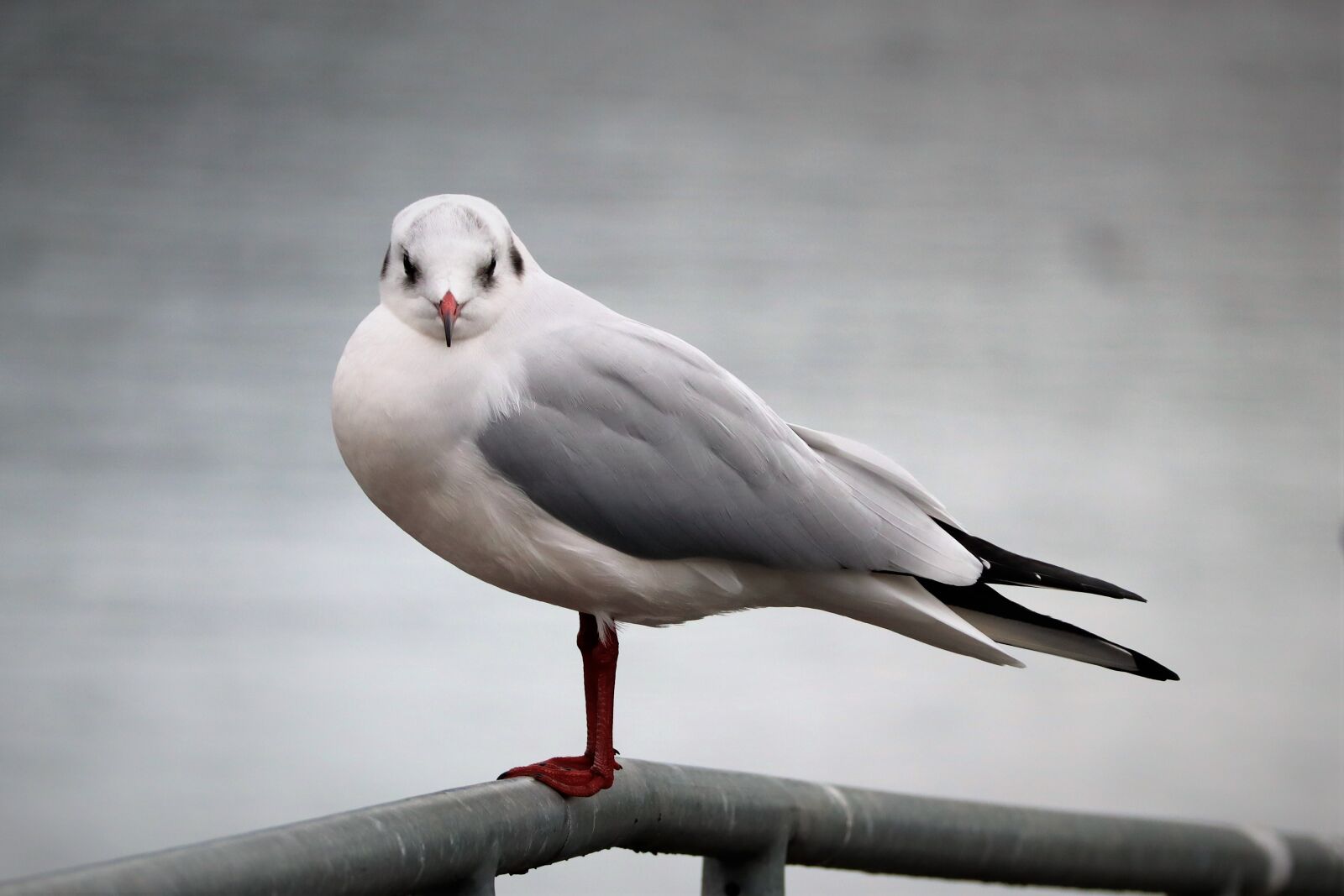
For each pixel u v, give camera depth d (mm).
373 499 7812
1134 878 7777
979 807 7250
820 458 8172
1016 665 8156
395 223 7789
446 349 7559
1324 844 8430
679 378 7875
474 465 7504
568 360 7711
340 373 7613
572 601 7992
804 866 6898
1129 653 7977
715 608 8188
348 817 4945
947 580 8062
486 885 5555
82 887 3994
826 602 8234
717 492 7805
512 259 7875
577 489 7602
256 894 4473
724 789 6512
